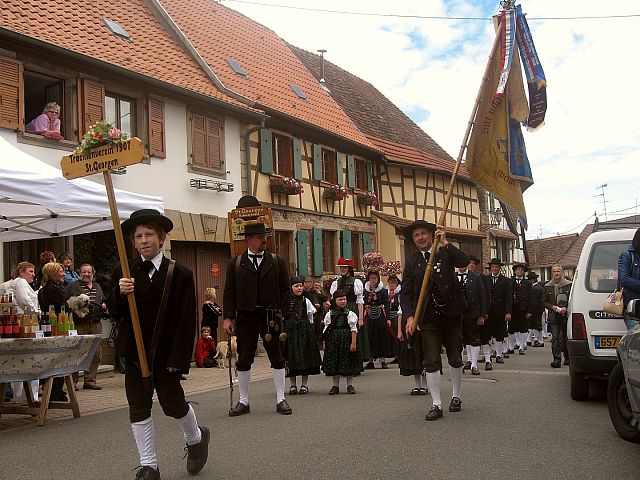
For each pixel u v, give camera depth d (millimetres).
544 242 60312
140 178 13844
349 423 6930
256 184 17609
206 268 15695
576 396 8211
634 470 4992
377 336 12727
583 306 7984
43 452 6043
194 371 12812
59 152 12141
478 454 5500
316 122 20594
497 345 13438
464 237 30672
